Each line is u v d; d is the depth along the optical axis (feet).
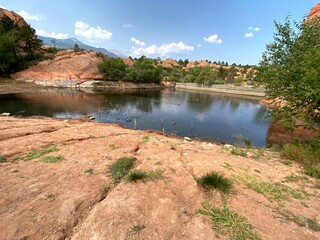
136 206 10.16
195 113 89.81
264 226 9.57
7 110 69.41
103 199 11.23
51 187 11.91
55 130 28.35
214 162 17.61
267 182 14.56
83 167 14.97
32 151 17.93
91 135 26.14
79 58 186.60
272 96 33.73
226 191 12.35
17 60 152.25
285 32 31.63
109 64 192.95
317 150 22.62
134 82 205.46
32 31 175.11
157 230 8.74
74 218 9.43
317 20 30.17
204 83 242.37
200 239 8.42
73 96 114.83
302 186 14.60
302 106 29.78
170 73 330.75
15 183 12.11
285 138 52.90
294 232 9.34
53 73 163.32
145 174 13.96
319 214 11.00
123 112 80.43
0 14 225.76
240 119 83.71
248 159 20.66
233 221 9.62
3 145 18.79
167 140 29.73
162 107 99.81
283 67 30.76
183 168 15.55
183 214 9.97
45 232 8.43
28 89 125.70
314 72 23.91
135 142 23.79
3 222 8.79
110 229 8.58
